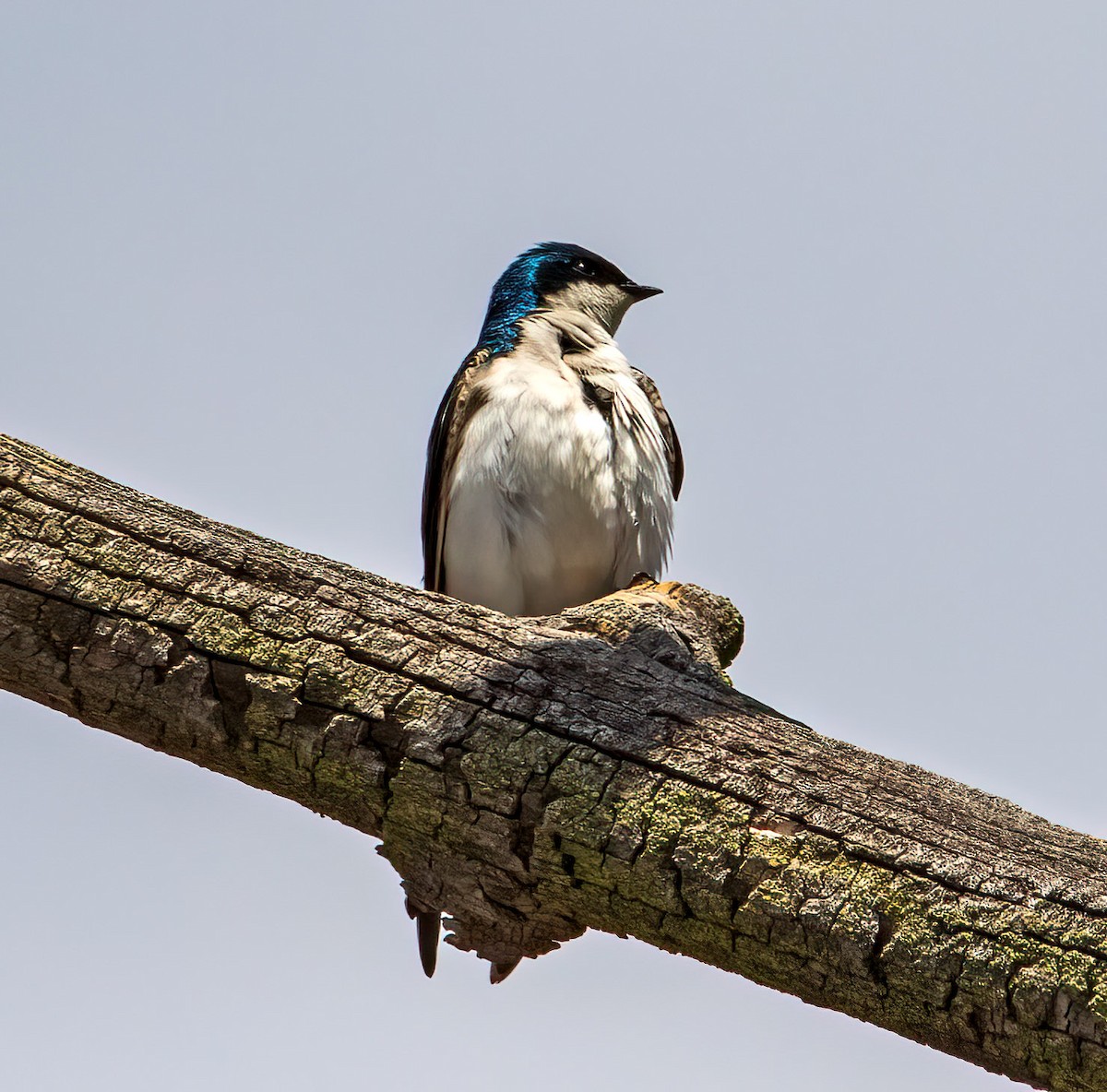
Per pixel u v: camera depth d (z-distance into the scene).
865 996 7.33
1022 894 7.20
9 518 8.22
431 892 8.32
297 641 8.12
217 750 8.24
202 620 8.12
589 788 7.73
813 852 7.45
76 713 8.35
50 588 8.09
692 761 7.76
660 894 7.61
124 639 8.08
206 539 8.35
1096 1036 6.88
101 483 8.48
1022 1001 7.00
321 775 8.13
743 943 7.52
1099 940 7.02
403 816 8.07
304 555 8.45
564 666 8.16
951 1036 7.23
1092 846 7.43
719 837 7.53
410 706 8.00
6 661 8.15
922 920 7.21
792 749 7.83
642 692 8.11
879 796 7.61
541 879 7.92
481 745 7.89
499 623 8.38
